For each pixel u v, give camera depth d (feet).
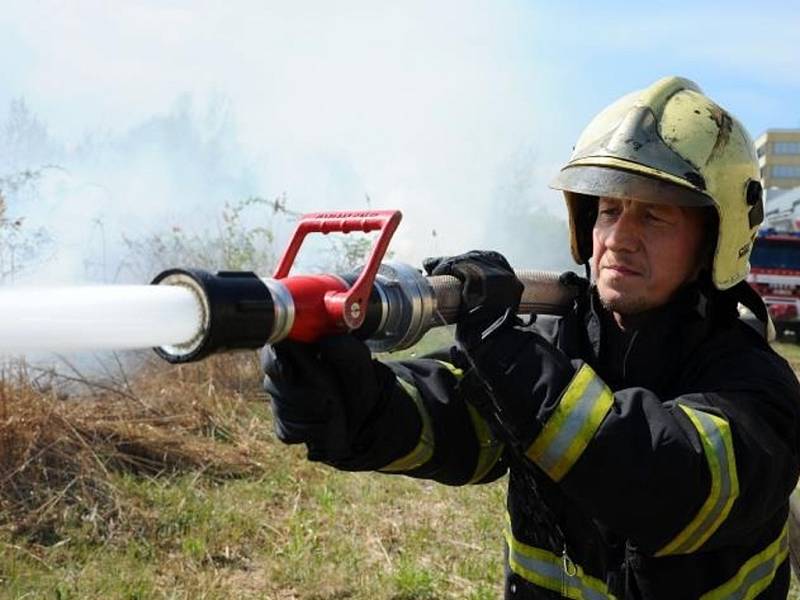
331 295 4.37
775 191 70.18
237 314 3.98
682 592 5.26
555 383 4.63
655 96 5.33
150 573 12.87
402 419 5.34
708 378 5.25
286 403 4.47
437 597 12.88
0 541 13.23
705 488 4.58
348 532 14.78
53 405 15.87
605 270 5.41
